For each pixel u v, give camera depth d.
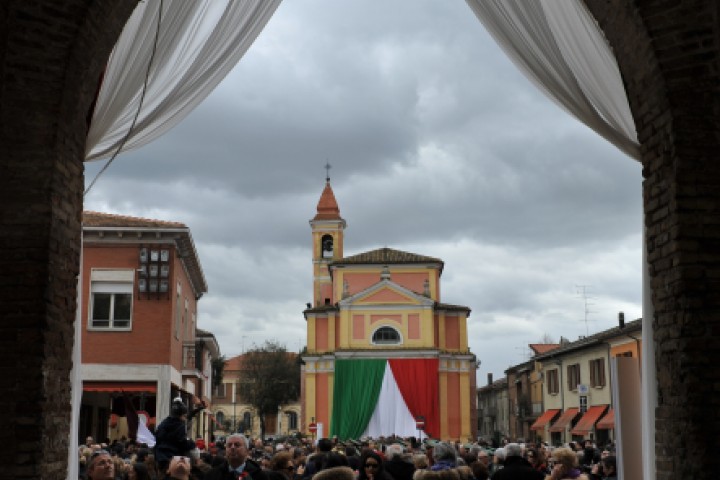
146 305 31.59
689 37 7.17
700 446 6.66
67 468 7.21
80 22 7.07
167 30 8.38
